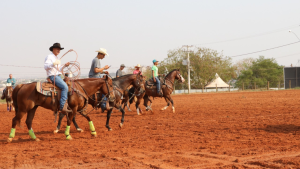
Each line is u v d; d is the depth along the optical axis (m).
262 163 5.79
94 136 9.88
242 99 25.98
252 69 79.00
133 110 19.22
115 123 13.01
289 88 55.03
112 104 10.87
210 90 58.31
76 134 10.48
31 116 9.21
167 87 16.44
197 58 59.50
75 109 9.33
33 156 6.96
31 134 9.14
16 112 8.85
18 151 7.59
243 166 5.70
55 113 8.91
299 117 12.94
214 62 60.56
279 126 10.74
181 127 11.17
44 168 5.95
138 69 16.61
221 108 18.08
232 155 6.61
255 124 11.30
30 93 8.58
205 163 6.00
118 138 9.28
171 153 6.96
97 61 10.57
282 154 6.59
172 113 16.28
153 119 13.91
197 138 8.84
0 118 16.41
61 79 8.87
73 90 9.18
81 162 6.34
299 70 59.84
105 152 7.23
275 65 79.44
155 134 9.80
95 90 10.00
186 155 6.75
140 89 13.58
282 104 19.38
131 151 7.27
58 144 8.50
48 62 8.68
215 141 8.29
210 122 12.26
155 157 6.58
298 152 6.73
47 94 8.63
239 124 11.45
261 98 26.39
